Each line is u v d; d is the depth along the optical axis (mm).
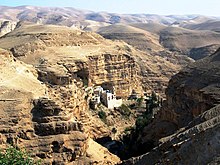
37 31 126000
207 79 76562
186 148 45719
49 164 54406
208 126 51875
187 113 75625
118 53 125250
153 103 109688
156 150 54719
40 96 64375
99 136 85125
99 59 117688
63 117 58250
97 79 117750
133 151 77375
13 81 66500
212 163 39844
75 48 120000
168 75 159000
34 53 106750
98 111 99375
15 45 111938
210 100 68750
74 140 57469
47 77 83500
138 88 135125
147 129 84312
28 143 55031
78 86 93750
